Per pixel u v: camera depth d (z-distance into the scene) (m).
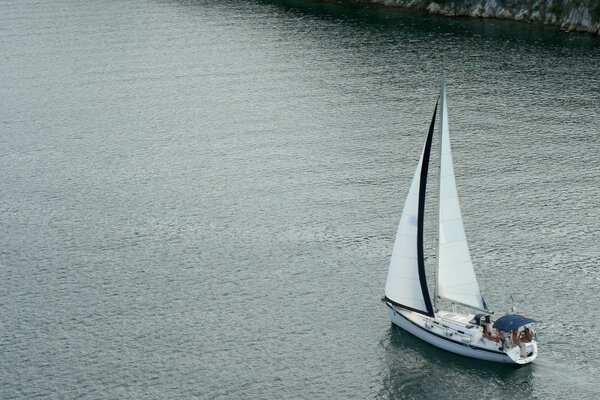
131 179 156.62
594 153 162.88
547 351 104.50
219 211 142.88
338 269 124.19
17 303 117.81
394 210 141.50
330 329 110.56
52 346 108.31
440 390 99.88
